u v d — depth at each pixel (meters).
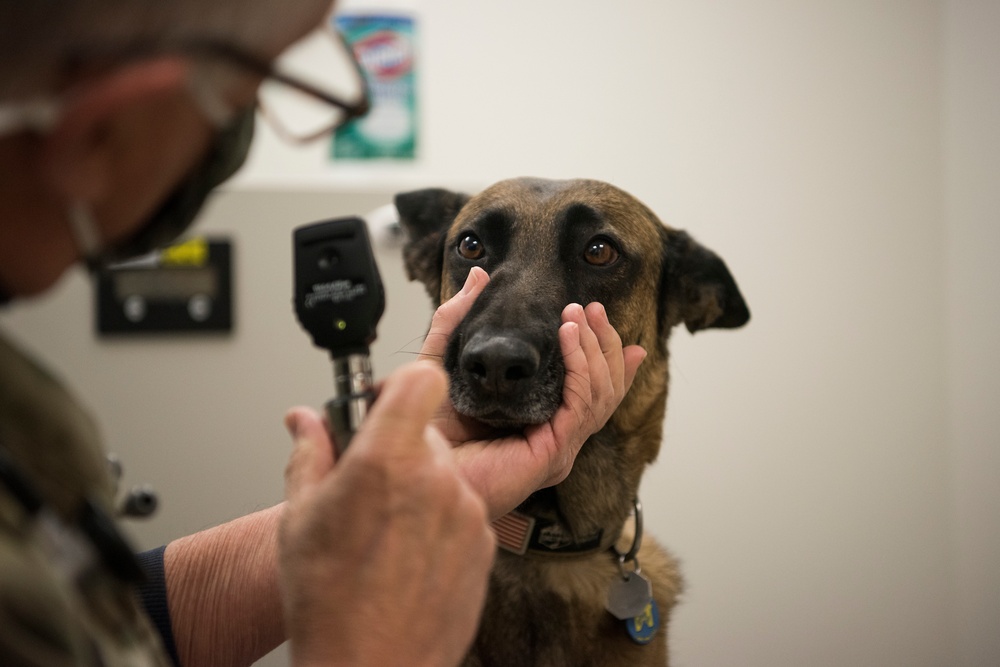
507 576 1.31
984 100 2.14
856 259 2.32
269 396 2.12
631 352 1.14
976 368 2.18
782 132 2.32
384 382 0.64
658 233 1.55
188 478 2.09
